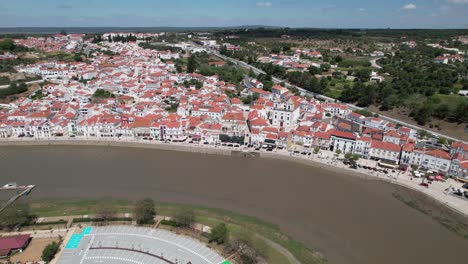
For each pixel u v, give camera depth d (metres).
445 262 120.88
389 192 172.12
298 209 152.38
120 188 168.00
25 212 133.75
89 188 167.38
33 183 171.75
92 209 146.25
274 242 127.62
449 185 178.75
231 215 145.25
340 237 132.62
